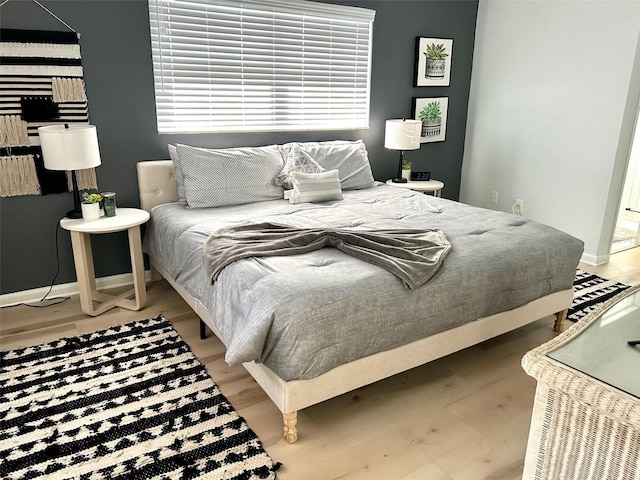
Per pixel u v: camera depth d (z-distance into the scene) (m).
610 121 3.62
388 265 1.94
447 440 1.83
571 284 2.56
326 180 3.23
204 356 2.38
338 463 1.70
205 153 3.09
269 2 3.38
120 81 2.99
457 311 2.05
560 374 1.17
